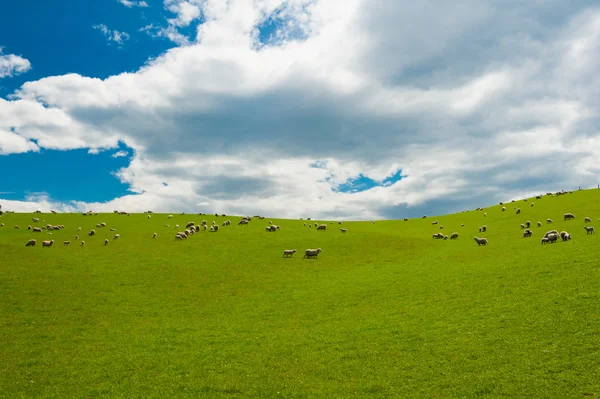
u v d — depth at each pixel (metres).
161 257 70.44
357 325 35.03
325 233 98.44
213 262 67.75
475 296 38.75
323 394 22.44
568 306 30.92
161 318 41.06
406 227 119.62
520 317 30.78
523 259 51.47
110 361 28.62
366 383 23.47
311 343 31.27
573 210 100.25
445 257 64.81
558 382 21.06
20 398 22.73
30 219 111.94
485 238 79.06
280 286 53.56
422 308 37.84
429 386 22.45
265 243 84.62
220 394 22.98
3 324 37.56
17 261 60.91
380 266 63.22
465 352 26.28
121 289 51.38
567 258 45.94
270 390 23.20
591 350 23.70
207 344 32.34
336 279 55.81
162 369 26.94
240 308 44.41
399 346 28.78
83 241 80.19
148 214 131.12
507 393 20.69
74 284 51.84
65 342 33.19
